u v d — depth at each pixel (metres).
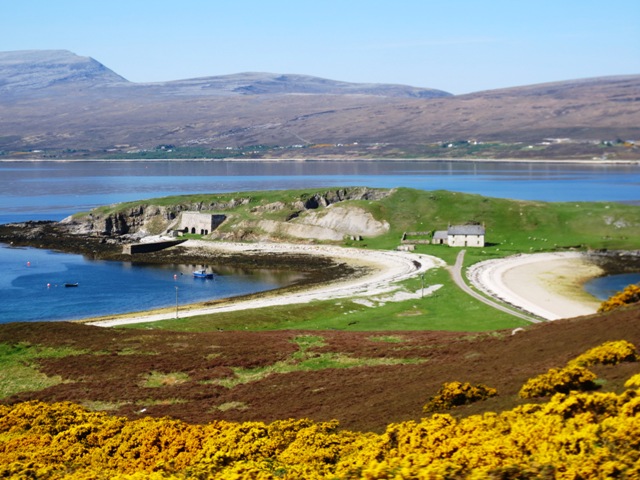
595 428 33.97
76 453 47.12
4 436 52.69
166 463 41.06
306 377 73.19
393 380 67.31
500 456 33.22
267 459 40.84
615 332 65.31
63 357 81.94
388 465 33.91
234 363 79.44
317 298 140.75
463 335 91.00
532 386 47.28
